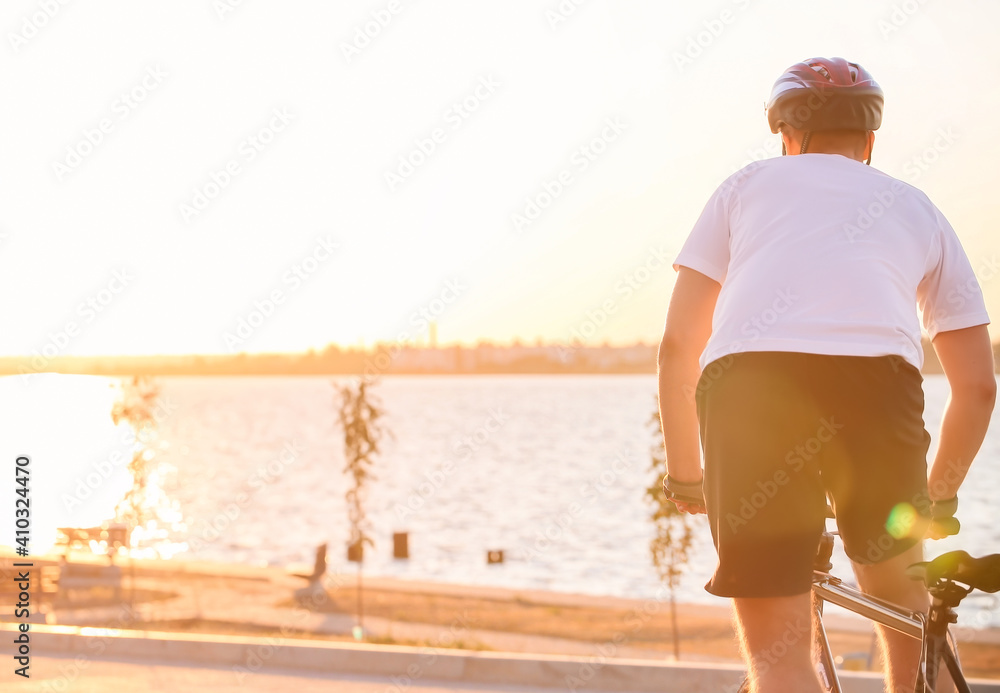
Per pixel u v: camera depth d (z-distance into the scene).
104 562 25.23
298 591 25.88
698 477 2.11
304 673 5.79
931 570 1.74
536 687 5.52
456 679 5.70
